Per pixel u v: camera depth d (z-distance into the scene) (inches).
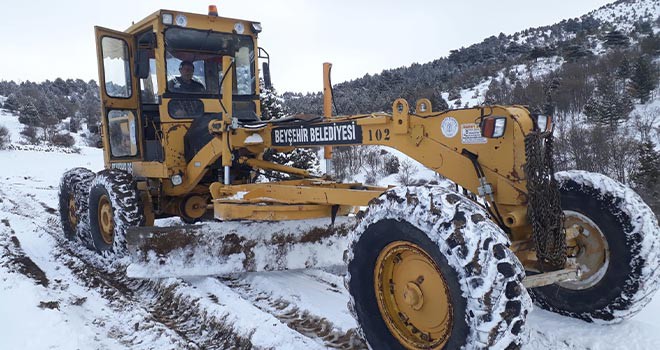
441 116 134.3
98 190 248.5
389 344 123.7
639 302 133.0
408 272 121.0
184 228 187.8
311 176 231.3
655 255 131.2
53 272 223.8
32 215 390.6
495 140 123.6
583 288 143.1
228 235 192.5
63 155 1315.2
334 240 211.5
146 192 245.0
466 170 129.9
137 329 158.7
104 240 251.4
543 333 136.9
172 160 231.3
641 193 618.8
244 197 195.0
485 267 99.3
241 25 247.3
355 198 159.8
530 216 117.9
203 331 157.2
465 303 101.1
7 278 202.7
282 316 163.9
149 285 199.6
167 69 229.6
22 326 155.6
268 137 196.1
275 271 211.0
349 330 146.8
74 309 175.2
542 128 120.3
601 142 754.2
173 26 227.1
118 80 252.7
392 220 116.7
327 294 182.1
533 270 126.3
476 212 106.5
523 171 120.1
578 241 144.0
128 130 255.3
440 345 112.0
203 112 240.4
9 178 762.2
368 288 126.4
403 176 740.7
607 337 132.4
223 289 181.3
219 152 210.4
